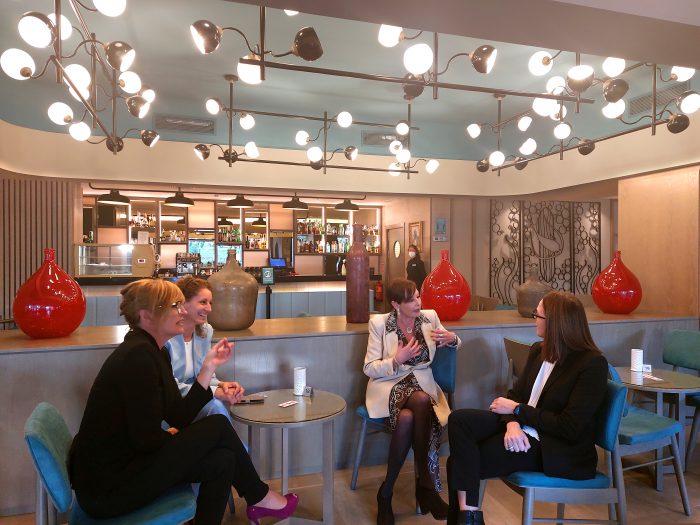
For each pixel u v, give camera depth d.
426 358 2.77
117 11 2.91
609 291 4.07
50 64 5.86
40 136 6.46
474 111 7.73
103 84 6.43
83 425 1.69
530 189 7.92
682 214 4.57
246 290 3.02
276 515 2.09
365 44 5.30
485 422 2.16
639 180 5.00
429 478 2.47
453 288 3.50
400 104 7.38
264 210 10.60
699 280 4.42
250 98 7.12
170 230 10.04
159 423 1.74
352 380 3.07
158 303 1.88
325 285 9.24
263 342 2.89
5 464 2.48
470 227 9.30
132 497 1.64
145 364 1.74
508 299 9.30
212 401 2.25
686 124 4.09
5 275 6.96
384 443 3.18
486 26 2.67
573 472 1.98
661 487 2.81
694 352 3.29
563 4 2.38
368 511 2.57
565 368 2.14
